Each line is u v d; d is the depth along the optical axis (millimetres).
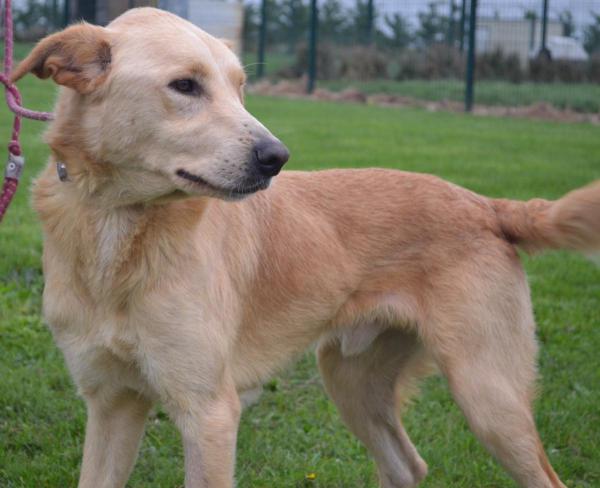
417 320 1800
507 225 1841
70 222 1613
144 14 1640
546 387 2236
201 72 1594
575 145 5883
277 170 1593
